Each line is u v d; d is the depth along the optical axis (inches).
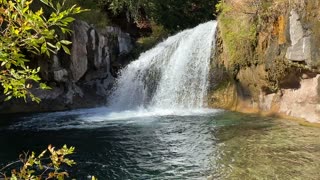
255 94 533.0
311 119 431.8
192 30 692.7
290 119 462.3
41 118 577.6
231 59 555.5
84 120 544.1
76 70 706.2
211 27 633.6
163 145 376.2
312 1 415.2
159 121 507.2
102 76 746.2
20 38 92.4
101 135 434.0
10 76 101.5
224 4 606.5
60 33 646.5
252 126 438.0
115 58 774.5
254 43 511.8
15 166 327.0
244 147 348.8
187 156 335.0
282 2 462.9
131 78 719.1
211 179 274.8
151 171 301.1
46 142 412.5
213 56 608.4
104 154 355.3
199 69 629.6
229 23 575.8
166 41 765.9
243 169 289.9
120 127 475.8
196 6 989.2
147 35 904.3
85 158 345.1
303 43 425.7
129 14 898.1
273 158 311.1
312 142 353.4
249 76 531.5
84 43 714.2
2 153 373.4
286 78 469.4
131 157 342.0
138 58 767.1
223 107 587.5
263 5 497.4
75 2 739.4
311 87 435.8
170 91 657.0
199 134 413.4
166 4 945.5
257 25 509.0
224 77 593.0
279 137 377.7
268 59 485.7
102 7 866.1
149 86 689.0
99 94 734.5
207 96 611.5
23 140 424.5
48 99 682.2
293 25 439.2
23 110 664.4
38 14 90.4
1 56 90.7
